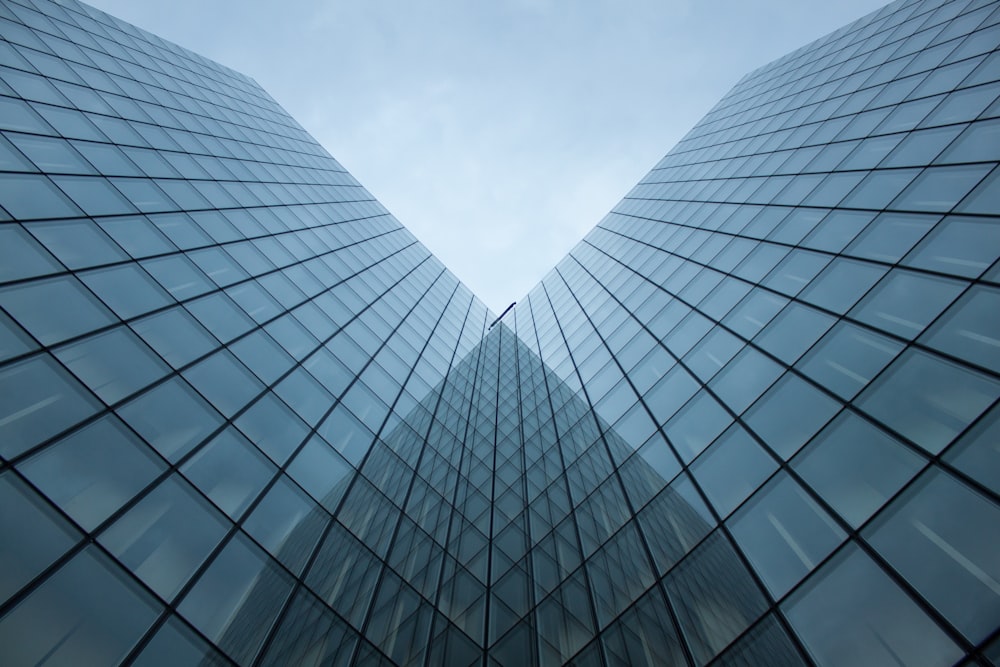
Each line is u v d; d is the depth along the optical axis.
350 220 37.91
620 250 35.25
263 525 11.29
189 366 12.91
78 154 16.89
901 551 7.43
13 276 10.68
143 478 9.59
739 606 8.94
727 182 28.61
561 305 36.97
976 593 6.42
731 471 11.32
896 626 6.87
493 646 12.32
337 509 13.66
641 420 16.00
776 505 9.73
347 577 12.10
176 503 9.83
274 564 10.77
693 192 32.38
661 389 16.39
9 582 6.84
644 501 13.12
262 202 26.64
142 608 8.02
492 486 19.62
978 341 8.89
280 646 9.52
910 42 24.95
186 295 15.12
